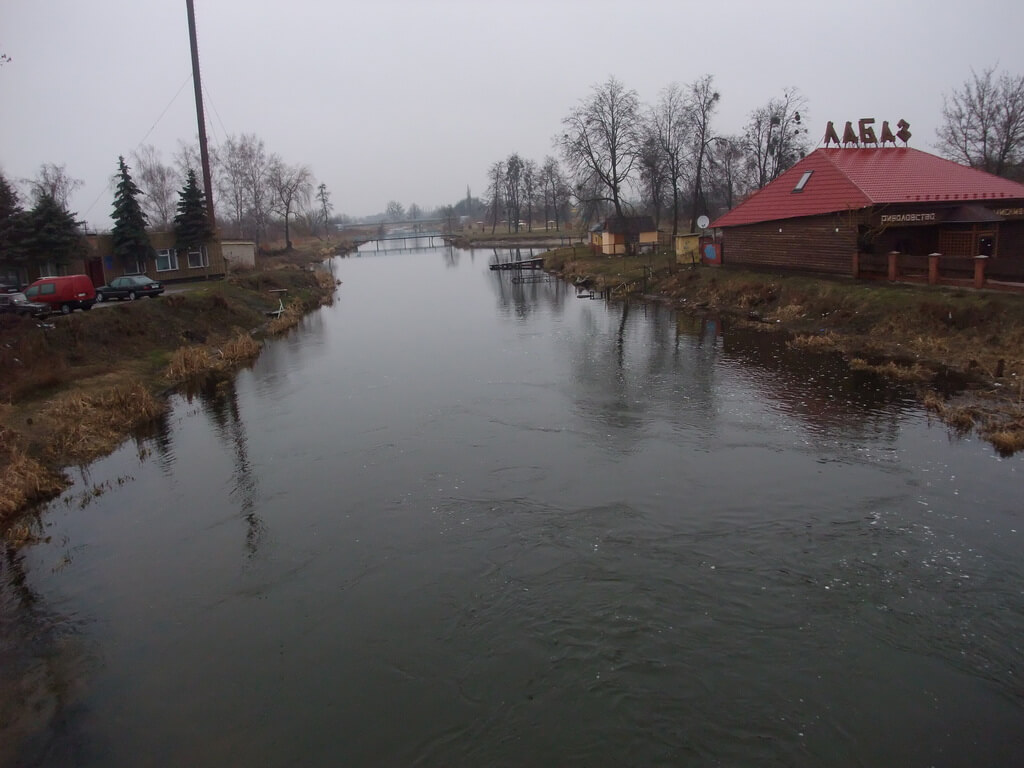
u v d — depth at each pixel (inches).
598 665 346.9
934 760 286.0
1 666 378.0
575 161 2220.7
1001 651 341.4
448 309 1594.5
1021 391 669.3
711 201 2839.6
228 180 3043.8
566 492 539.8
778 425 657.6
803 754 290.8
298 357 1111.0
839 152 1376.7
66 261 1429.6
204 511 550.0
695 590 401.7
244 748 313.0
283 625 398.6
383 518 517.0
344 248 4835.1
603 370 900.0
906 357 846.5
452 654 363.9
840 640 354.3
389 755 303.7
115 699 348.8
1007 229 1139.3
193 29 1606.8
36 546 505.7
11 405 727.7
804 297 1138.7
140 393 810.8
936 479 522.9
